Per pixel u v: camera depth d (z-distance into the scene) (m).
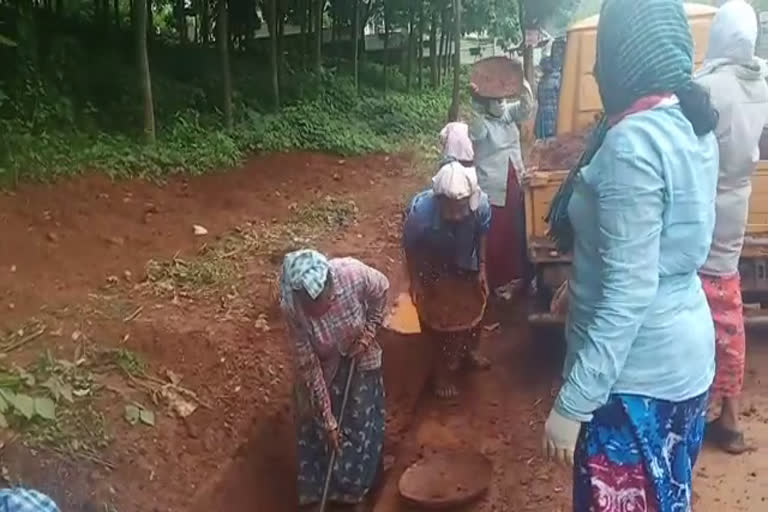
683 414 3.09
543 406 5.83
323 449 4.92
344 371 4.88
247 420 5.39
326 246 8.48
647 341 2.97
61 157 9.05
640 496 3.08
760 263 5.96
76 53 12.12
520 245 7.41
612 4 2.95
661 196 2.84
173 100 12.38
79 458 4.49
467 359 6.32
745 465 4.95
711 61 4.69
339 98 17.05
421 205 5.84
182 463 4.89
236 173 11.10
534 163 6.85
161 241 7.88
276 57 14.75
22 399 4.43
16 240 7.04
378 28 23.30
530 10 14.58
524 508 4.78
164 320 5.99
